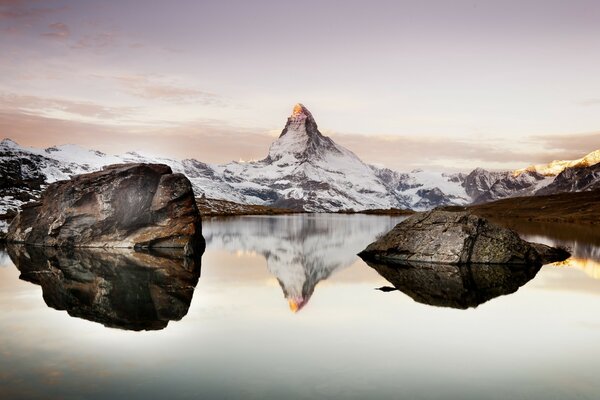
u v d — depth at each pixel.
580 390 25.05
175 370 27.25
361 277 59.66
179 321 37.66
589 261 73.25
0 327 35.47
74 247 85.88
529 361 29.16
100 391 24.27
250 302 44.75
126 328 35.62
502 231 72.75
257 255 82.94
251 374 26.73
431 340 33.09
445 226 74.12
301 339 33.19
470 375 26.94
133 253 79.62
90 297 46.00
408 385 25.48
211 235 126.31
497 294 48.69
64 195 87.06
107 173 87.94
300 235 130.12
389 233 79.94
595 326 36.81
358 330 35.50
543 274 61.00
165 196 88.25
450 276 59.94
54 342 32.06
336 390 24.73
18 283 52.47
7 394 23.78
